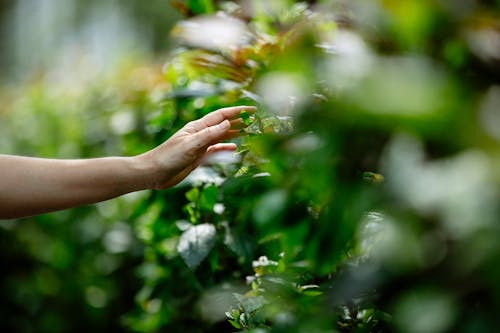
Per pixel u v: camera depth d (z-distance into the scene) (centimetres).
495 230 84
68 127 331
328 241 116
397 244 98
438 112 87
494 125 88
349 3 125
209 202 181
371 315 140
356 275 117
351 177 114
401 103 88
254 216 134
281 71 122
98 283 295
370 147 110
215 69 177
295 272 154
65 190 176
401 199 99
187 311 203
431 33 102
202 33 160
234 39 161
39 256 324
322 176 121
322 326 125
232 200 166
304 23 148
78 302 308
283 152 131
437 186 90
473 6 99
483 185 85
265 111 160
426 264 99
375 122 98
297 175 132
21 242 324
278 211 132
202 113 190
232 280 190
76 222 312
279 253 169
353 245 137
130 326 229
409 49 105
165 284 205
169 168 173
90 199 177
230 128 175
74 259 313
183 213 194
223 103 187
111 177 176
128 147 235
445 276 97
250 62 172
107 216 289
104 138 300
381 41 115
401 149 99
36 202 176
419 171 95
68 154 324
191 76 195
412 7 97
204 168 184
